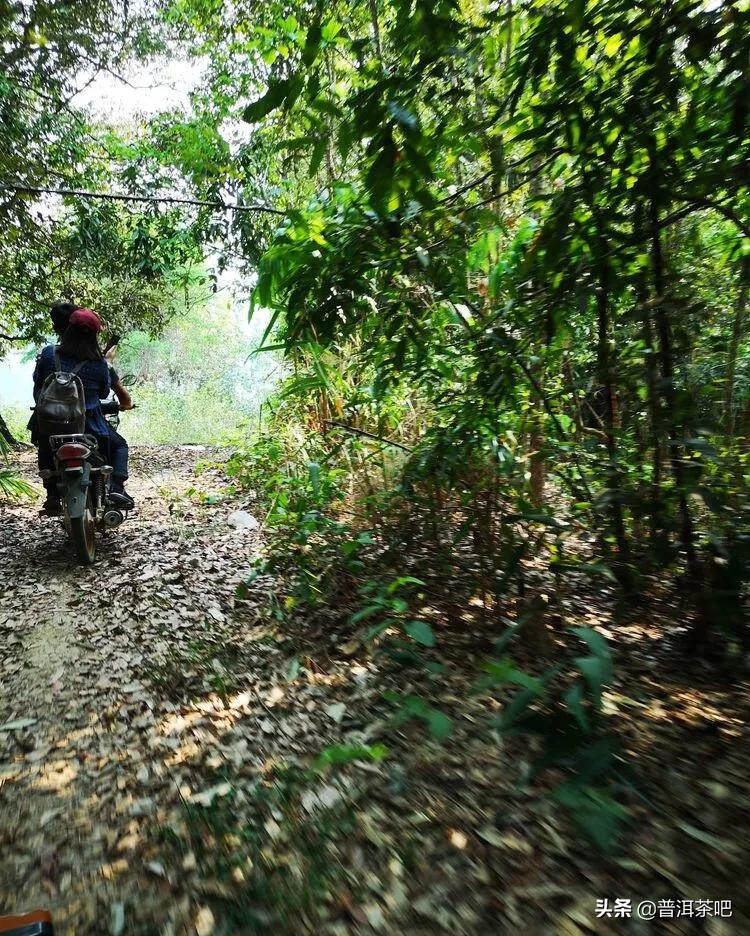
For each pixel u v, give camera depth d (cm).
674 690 278
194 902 185
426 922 170
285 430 591
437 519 395
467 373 349
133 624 397
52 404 497
